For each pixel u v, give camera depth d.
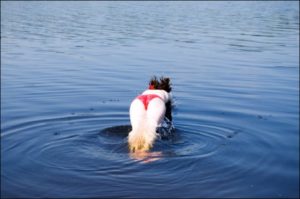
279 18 38.19
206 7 50.53
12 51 20.95
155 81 9.55
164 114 8.86
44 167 7.48
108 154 8.01
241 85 13.95
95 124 9.88
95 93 12.98
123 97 12.51
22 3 55.94
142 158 7.79
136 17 38.09
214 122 9.96
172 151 8.12
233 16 39.69
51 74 15.76
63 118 10.35
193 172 7.23
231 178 7.02
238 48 21.80
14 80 14.80
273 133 9.21
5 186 6.80
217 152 8.06
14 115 10.63
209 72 16.08
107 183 6.87
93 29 29.73
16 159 7.82
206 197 6.42
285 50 21.16
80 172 7.27
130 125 9.71
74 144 8.54
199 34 27.19
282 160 7.73
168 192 6.57
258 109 11.14
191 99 12.16
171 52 20.53
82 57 19.31
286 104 11.65
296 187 6.74
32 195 6.53
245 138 8.88
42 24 32.66
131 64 17.66
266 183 6.87
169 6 51.69
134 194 6.52
